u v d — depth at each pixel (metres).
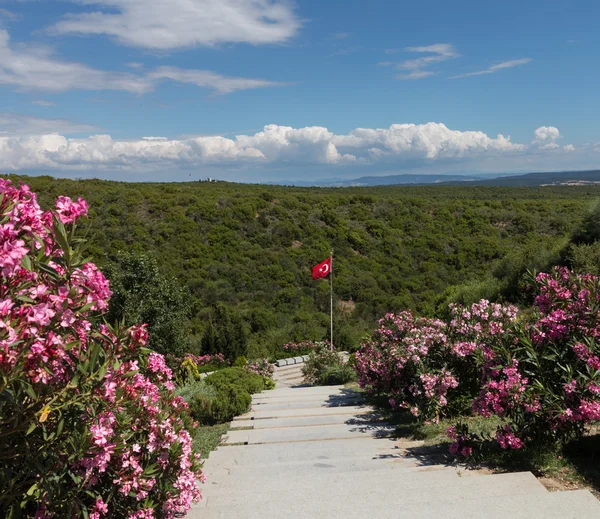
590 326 3.90
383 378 7.05
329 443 5.41
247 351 17.09
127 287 11.01
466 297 17.22
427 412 5.55
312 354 13.30
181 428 3.28
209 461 4.96
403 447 4.98
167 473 2.97
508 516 2.69
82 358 2.24
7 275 1.91
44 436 2.15
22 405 2.01
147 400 3.06
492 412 4.15
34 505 2.43
